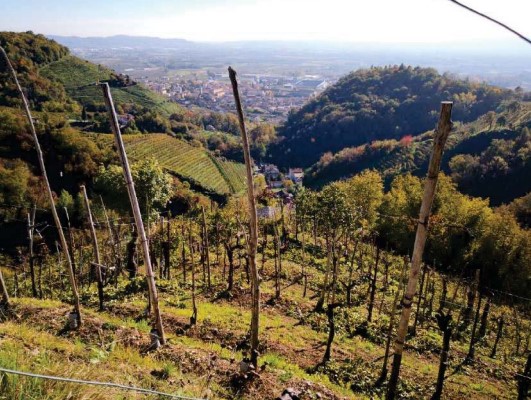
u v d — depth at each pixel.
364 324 23.52
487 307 26.12
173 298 23.75
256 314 11.78
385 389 16.52
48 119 76.31
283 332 20.53
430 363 20.44
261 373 12.31
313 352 18.77
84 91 147.00
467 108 169.00
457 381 18.56
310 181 138.25
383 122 169.62
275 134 196.38
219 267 31.91
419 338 23.08
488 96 170.75
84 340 13.50
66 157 67.12
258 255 36.34
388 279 34.09
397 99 181.75
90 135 100.38
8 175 54.53
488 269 42.75
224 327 19.23
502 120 124.81
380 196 55.00
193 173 111.50
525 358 23.53
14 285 27.56
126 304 20.73
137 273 28.95
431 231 44.25
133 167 33.22
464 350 22.92
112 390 6.47
